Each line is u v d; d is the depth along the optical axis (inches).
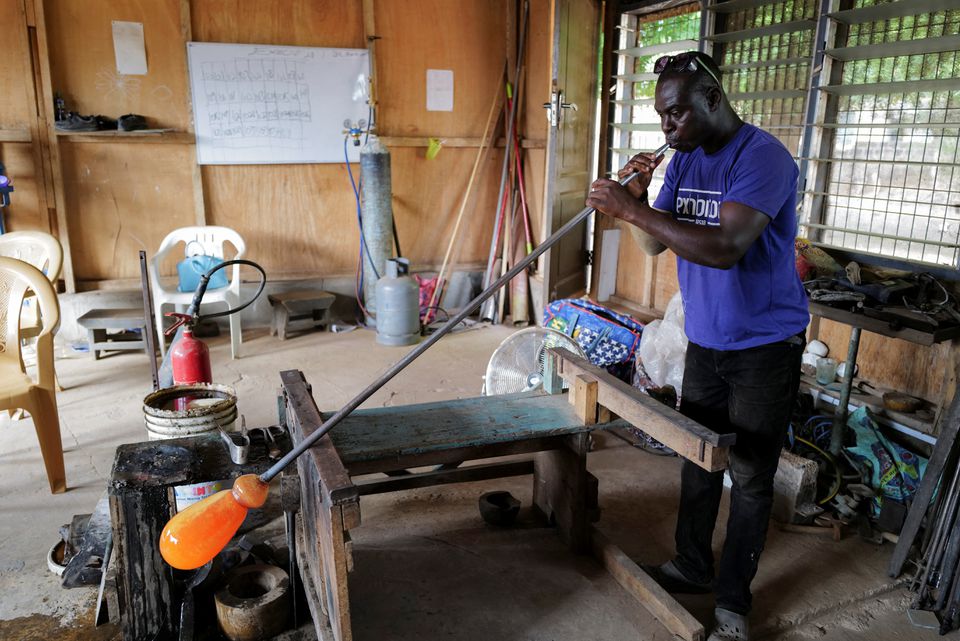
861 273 115.6
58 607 82.4
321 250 201.6
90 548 84.7
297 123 190.2
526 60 202.1
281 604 75.0
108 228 183.5
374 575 89.0
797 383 75.4
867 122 120.1
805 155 127.2
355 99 193.6
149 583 72.1
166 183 185.2
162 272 188.9
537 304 199.2
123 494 68.9
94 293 180.9
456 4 196.9
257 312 196.5
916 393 113.3
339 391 148.0
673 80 67.4
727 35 140.4
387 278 179.5
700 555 84.7
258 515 96.7
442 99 202.1
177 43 178.4
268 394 146.3
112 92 177.0
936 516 91.3
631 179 72.1
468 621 80.9
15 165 171.9
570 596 85.5
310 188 196.5
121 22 173.8
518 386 114.6
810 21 125.4
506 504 103.7
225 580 79.5
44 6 167.5
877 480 105.6
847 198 124.7
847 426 111.5
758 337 72.5
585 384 86.5
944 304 100.6
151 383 151.6
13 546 93.8
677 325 129.0
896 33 115.3
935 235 111.9
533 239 206.2
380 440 82.1
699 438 68.9
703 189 72.8
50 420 105.3
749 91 143.9
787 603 85.1
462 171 208.7
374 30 191.2
